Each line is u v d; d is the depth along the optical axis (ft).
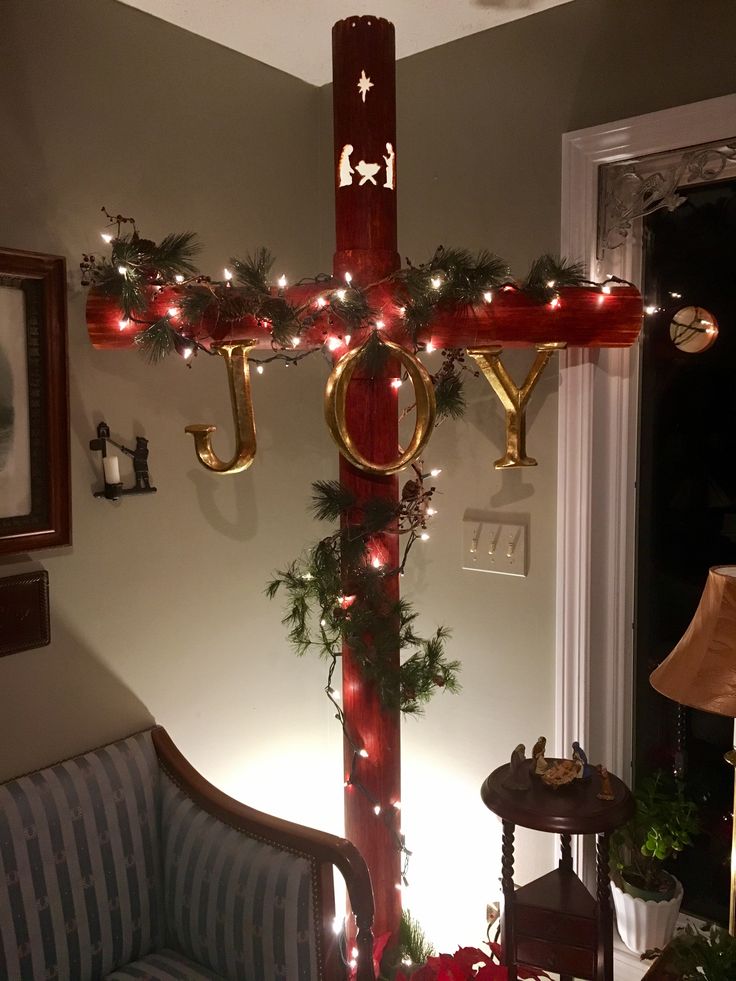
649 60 5.32
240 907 5.03
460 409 5.78
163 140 5.87
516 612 6.25
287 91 6.78
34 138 5.12
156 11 5.65
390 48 4.74
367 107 4.70
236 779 6.73
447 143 6.31
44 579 5.28
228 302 4.61
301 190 6.98
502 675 6.37
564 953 5.02
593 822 4.65
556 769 5.07
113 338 5.16
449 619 6.61
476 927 6.66
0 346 4.98
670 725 5.96
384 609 5.07
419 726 6.88
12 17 4.96
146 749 5.77
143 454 5.78
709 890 5.87
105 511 5.66
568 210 5.69
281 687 7.07
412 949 5.52
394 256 4.88
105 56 5.47
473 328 4.70
